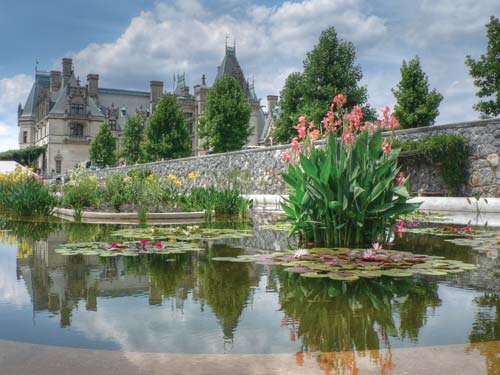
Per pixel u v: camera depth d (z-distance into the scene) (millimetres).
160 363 1508
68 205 11445
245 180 19609
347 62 29406
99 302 2348
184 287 2730
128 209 10398
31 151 78562
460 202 10961
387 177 4770
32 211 9312
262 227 7117
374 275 3105
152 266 3477
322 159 4922
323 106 28578
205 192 10961
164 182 12336
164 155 46500
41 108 86125
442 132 12141
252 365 1490
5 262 3639
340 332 1850
